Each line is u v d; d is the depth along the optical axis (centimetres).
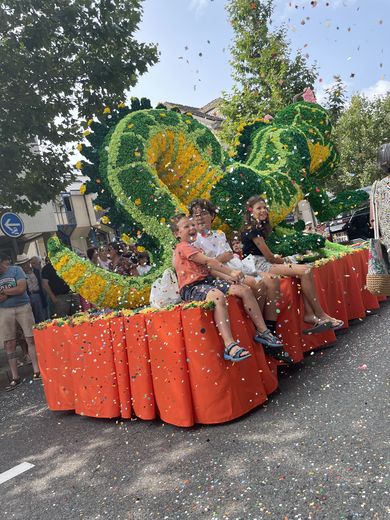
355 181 1953
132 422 369
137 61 878
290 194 565
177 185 509
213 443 290
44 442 367
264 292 379
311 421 286
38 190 865
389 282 280
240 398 320
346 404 298
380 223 281
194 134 519
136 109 509
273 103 1153
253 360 336
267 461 250
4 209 902
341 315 496
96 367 388
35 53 781
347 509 194
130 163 454
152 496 246
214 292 324
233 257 391
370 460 225
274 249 502
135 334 355
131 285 429
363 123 1964
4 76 757
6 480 308
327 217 665
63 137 869
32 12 751
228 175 505
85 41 829
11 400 522
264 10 1113
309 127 646
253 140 628
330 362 396
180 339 324
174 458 284
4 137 777
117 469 288
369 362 369
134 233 466
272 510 206
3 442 387
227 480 242
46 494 276
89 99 875
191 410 325
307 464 237
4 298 583
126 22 844
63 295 742
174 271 385
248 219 423
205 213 391
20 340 711
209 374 315
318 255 526
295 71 1203
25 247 1628
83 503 256
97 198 465
